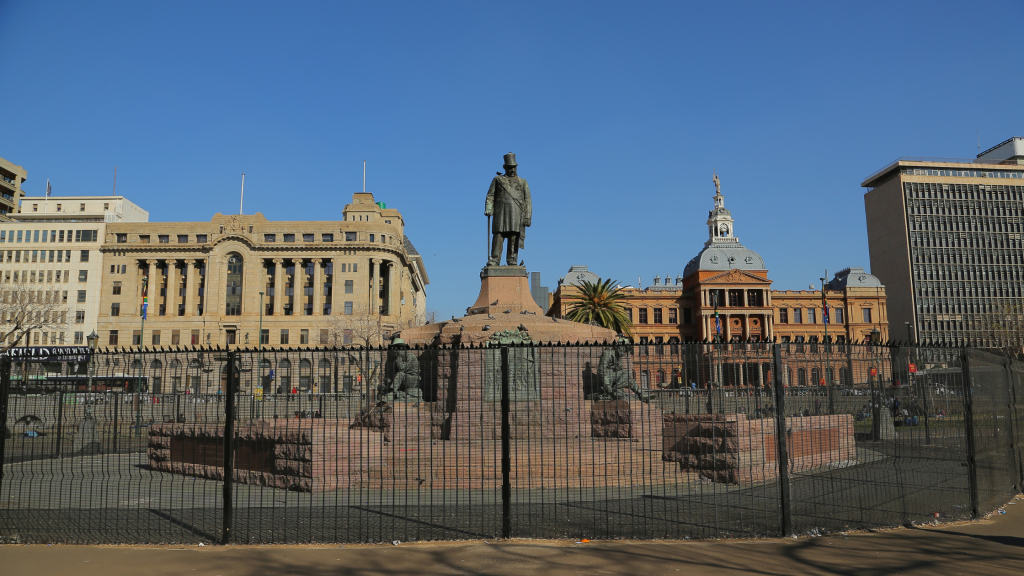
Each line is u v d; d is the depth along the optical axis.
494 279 21.03
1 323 68.94
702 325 115.75
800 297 123.69
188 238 105.19
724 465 13.63
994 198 134.75
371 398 15.80
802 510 11.28
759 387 12.73
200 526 10.37
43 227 105.06
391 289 106.00
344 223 104.56
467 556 8.60
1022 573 7.93
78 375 11.75
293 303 102.88
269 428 13.40
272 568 8.11
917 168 135.62
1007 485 12.84
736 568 8.08
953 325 129.38
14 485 14.12
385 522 10.54
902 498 11.59
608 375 16.66
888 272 137.62
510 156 22.02
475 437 15.80
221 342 100.88
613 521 10.53
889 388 12.73
